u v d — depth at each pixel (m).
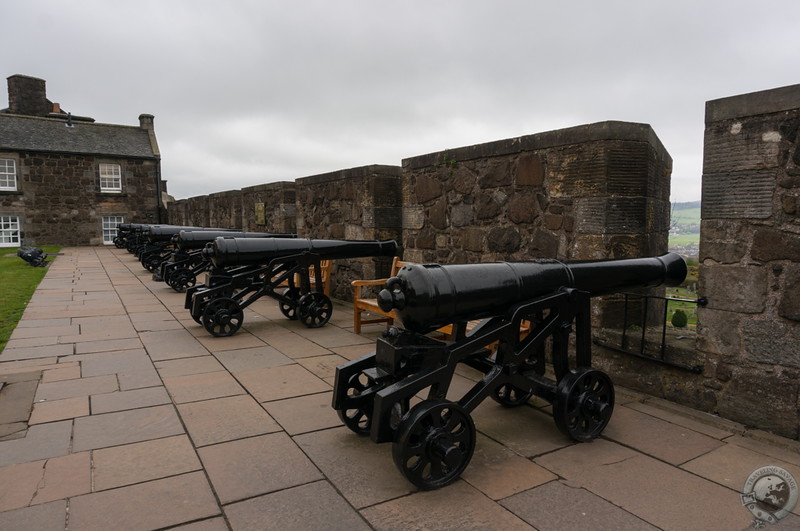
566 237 3.68
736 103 2.68
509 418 2.95
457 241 4.72
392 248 5.86
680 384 3.07
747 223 2.70
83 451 2.47
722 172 2.78
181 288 7.90
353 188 6.66
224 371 3.78
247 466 2.35
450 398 3.25
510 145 4.07
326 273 6.41
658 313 4.02
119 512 1.97
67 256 15.02
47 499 2.05
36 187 19.89
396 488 2.17
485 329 2.55
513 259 4.14
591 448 2.56
